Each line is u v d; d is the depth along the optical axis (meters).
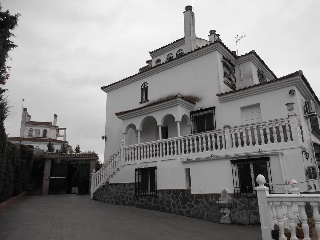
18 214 10.95
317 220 4.97
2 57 9.07
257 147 10.86
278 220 5.52
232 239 7.89
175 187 12.88
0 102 9.37
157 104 16.47
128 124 18.38
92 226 9.05
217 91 16.41
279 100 13.69
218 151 11.87
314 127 14.97
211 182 11.72
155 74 20.34
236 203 10.71
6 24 10.13
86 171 23.67
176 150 13.47
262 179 5.93
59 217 10.52
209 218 11.28
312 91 15.00
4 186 12.50
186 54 18.16
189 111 16.89
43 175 22.77
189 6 21.64
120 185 15.42
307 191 9.41
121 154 15.95
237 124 14.93
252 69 18.67
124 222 10.02
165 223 10.19
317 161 12.91
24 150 19.56
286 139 10.62
